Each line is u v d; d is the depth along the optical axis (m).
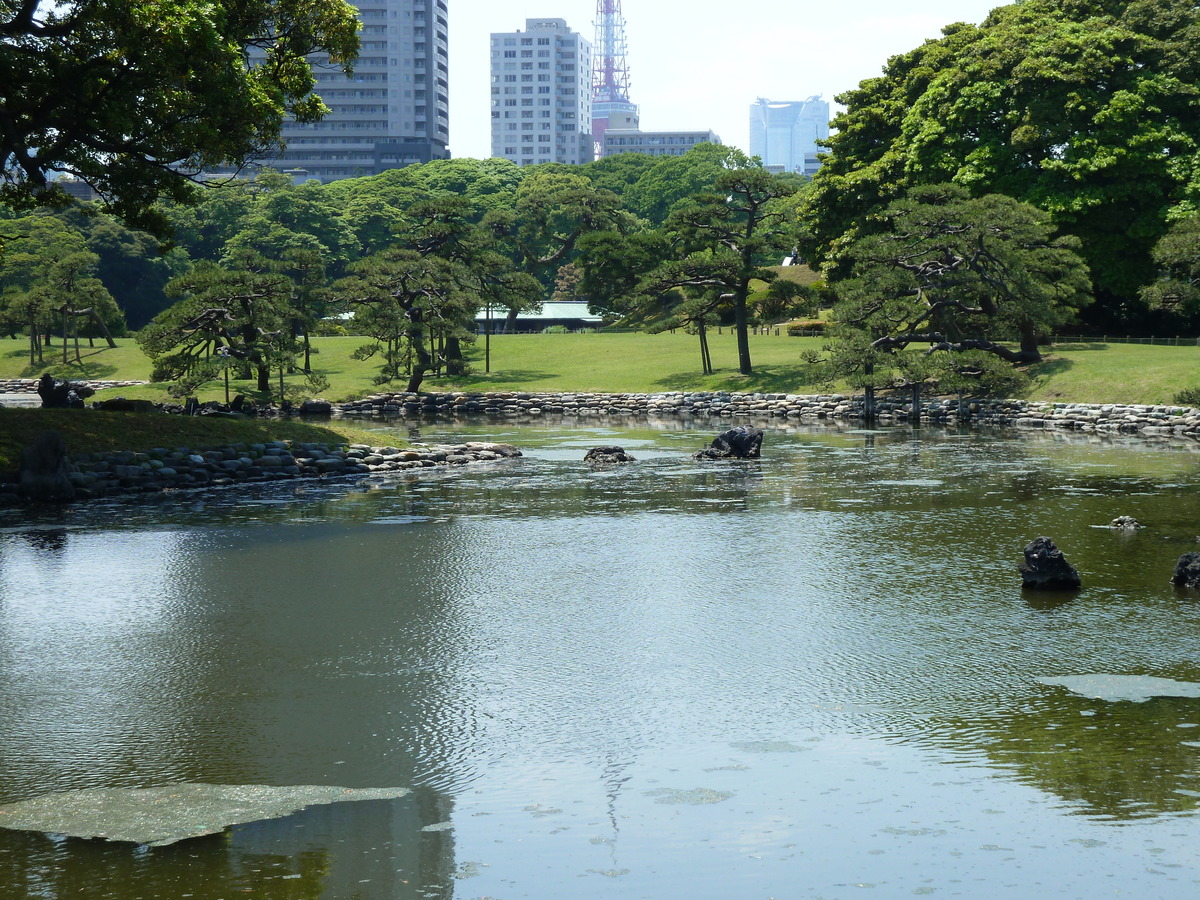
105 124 33.16
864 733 11.66
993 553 22.19
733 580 19.86
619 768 10.77
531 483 35.72
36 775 10.66
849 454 44.06
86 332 123.44
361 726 12.06
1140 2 70.44
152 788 10.33
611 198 127.56
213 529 26.22
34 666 14.51
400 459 40.72
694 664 14.34
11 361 107.06
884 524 26.12
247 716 12.41
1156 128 66.25
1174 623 16.23
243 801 10.04
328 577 20.34
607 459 41.59
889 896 8.20
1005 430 56.22
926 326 71.88
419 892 8.27
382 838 9.24
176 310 69.25
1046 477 35.41
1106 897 8.13
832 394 70.00
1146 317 76.25
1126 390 58.50
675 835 9.27
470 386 82.62
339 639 15.78
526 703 12.81
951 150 71.69
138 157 36.00
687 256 83.88
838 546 23.28
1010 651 14.79
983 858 8.77
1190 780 10.25
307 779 10.55
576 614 17.25
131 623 16.81
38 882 8.41
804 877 8.52
